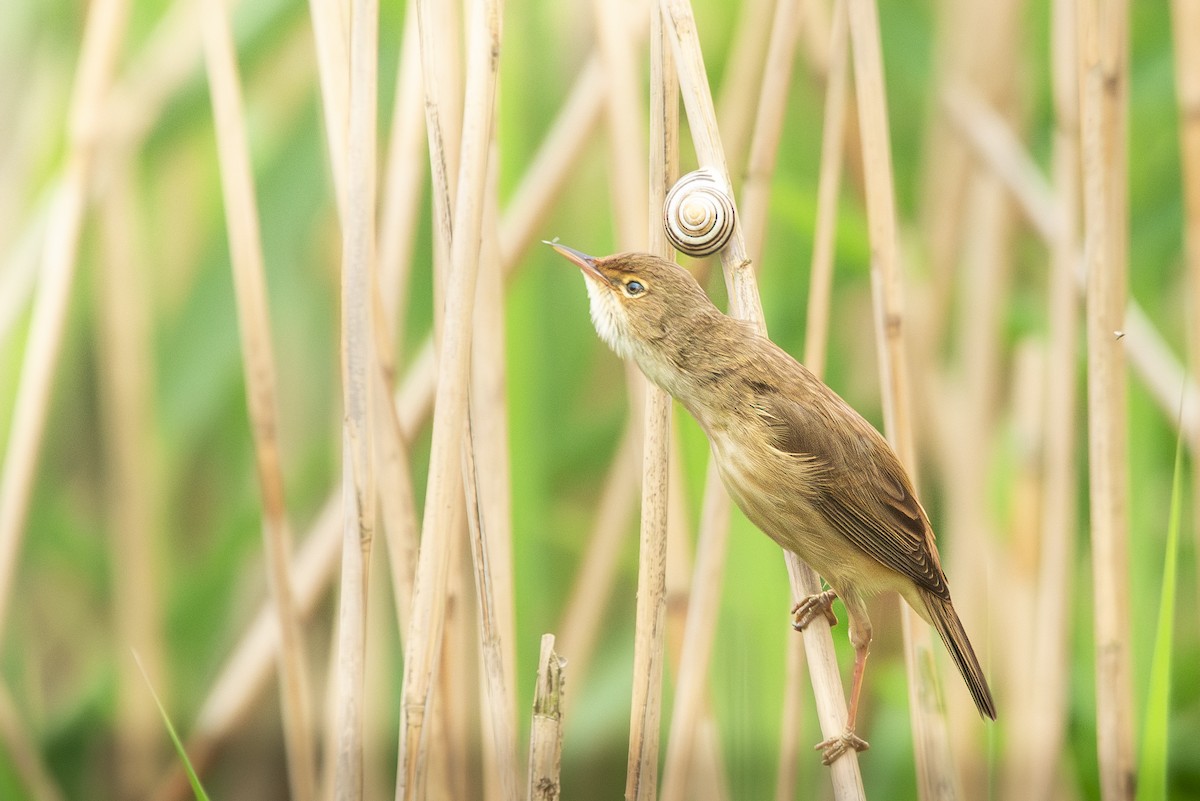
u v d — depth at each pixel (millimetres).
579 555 4426
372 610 4402
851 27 4305
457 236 4262
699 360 4270
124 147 4418
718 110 4395
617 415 4438
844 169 4441
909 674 4312
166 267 4457
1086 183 4316
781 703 4371
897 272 4305
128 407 4418
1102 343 4320
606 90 4332
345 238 4277
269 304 4434
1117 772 4320
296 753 4332
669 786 4305
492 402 4301
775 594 4371
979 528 4398
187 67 4422
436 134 4277
